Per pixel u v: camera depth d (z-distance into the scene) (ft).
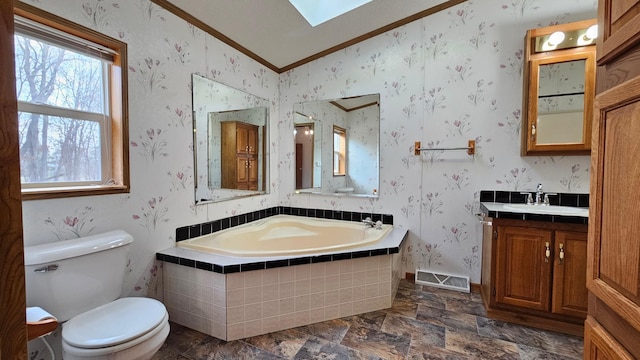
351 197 9.74
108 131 5.57
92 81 5.30
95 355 3.70
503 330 6.17
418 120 8.70
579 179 7.20
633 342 1.86
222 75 8.08
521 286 6.28
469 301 7.48
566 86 6.86
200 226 7.54
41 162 4.64
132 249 5.91
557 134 6.95
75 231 4.92
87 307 4.56
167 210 6.64
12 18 1.46
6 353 1.45
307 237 9.41
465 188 8.27
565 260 5.88
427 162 8.66
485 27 7.86
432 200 8.65
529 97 7.07
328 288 6.56
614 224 2.05
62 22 4.63
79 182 5.14
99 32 5.16
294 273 6.27
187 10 6.77
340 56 9.64
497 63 7.79
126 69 5.63
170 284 6.43
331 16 8.04
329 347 5.62
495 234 6.50
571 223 5.76
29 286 3.97
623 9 2.00
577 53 6.64
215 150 7.97
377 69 9.15
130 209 5.83
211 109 7.77
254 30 8.00
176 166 6.82
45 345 4.60
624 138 1.94
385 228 8.76
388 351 5.49
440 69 8.37
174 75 6.67
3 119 1.43
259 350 5.54
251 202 9.51
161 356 5.36
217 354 5.42
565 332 6.03
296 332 6.13
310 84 10.15
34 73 4.52
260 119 9.75
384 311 6.98
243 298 5.91
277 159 10.77
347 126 9.66
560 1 7.19
